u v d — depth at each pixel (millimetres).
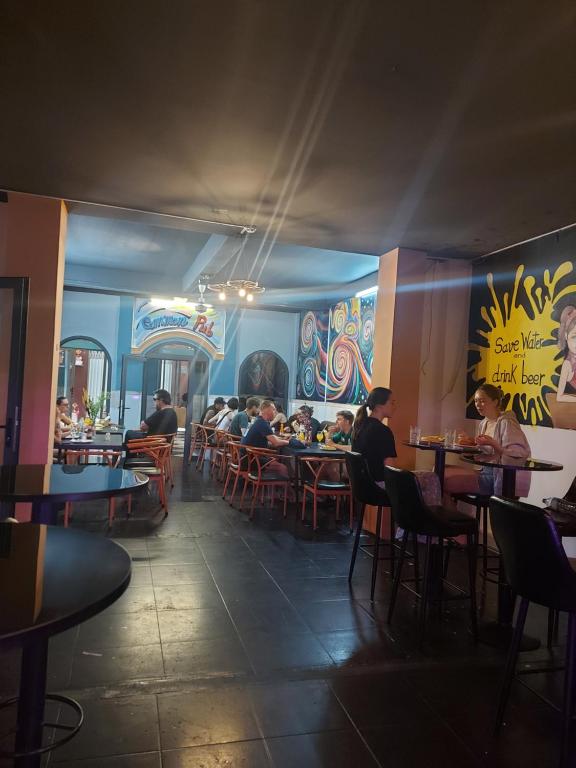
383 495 3773
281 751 2104
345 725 2293
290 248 7277
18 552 1440
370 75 2566
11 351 4469
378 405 4340
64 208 4781
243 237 5473
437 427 5914
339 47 2371
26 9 2211
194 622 3230
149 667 2688
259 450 5918
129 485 2580
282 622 3293
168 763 1999
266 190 4105
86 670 2639
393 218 4594
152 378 13344
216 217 4828
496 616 3580
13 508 4355
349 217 4617
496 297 5594
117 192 4336
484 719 2389
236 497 6969
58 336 4844
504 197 4016
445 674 2771
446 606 3695
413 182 3801
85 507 6086
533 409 5047
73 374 11414
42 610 1049
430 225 4738
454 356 5965
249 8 2146
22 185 4270
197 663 2746
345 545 5008
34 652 1406
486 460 3223
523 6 2068
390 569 4270
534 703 2533
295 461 6117
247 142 3328
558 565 2105
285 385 12711
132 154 3592
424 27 2215
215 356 12195
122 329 11562
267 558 4527
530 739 2260
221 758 2043
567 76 2512
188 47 2424
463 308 5977
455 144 3217
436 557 3648
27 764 1401
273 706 2404
